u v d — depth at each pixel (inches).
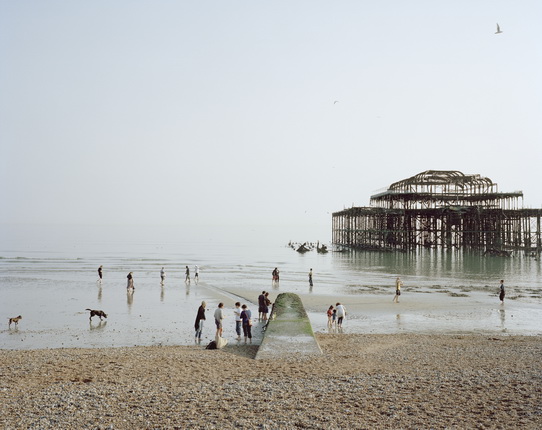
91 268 2736.2
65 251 4574.3
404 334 1028.5
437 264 3053.6
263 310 1184.2
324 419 509.0
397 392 600.1
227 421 504.4
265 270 2719.0
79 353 834.8
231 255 4252.0
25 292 1716.3
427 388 614.9
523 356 806.5
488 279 2196.1
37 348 920.3
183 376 684.1
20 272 2445.9
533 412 522.3
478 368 722.2
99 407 546.6
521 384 626.8
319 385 633.0
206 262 3344.0
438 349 868.0
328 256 4072.3
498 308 1401.3
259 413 527.5
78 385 636.1
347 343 921.5
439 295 1669.5
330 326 1138.0
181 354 829.2
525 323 1181.7
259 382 649.6
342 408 542.3
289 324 936.9
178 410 537.6
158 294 1683.1
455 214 4128.9
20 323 1165.1
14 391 608.1
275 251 5036.9
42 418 512.4
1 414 523.2
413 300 1545.3
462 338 987.9
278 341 865.5
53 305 1433.3
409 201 4222.4
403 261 3348.9
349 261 3403.1
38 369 719.7
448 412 527.2
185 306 1428.4
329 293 1707.7
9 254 4005.9
